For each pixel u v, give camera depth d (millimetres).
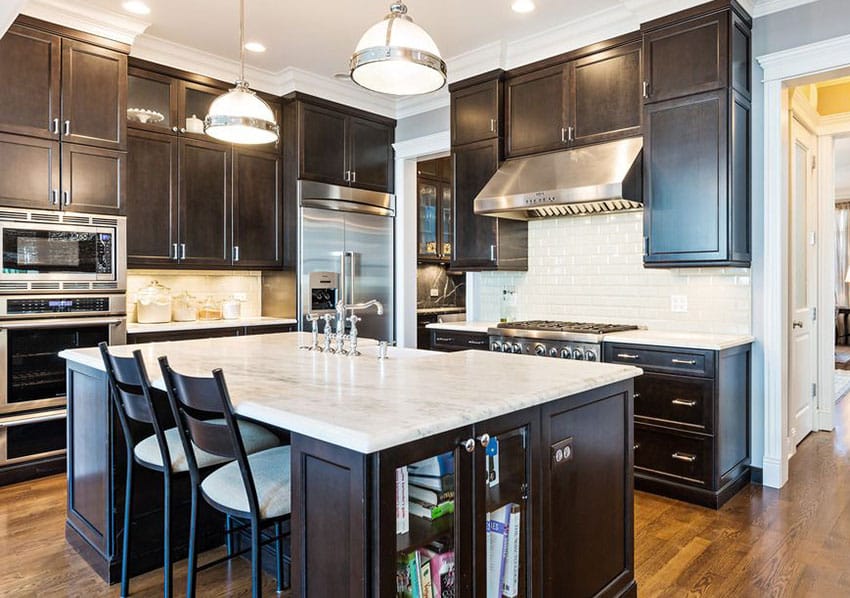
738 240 3232
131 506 2164
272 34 3969
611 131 3699
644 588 2215
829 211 4484
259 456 1926
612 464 2002
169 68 4199
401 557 1339
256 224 4699
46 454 3520
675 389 3127
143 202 4062
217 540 2592
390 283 5391
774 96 3270
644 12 3402
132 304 4391
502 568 1601
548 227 4387
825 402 4516
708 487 3018
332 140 4941
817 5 3135
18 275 3359
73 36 3566
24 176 3385
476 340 4121
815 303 4496
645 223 3451
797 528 2748
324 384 1764
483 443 1464
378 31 2018
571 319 4254
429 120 5125
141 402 1953
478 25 3826
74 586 2240
